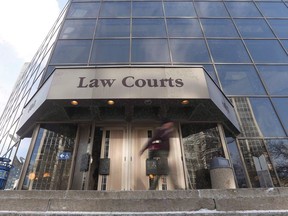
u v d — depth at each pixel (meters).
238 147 7.96
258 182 7.27
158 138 5.93
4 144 10.56
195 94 6.65
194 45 10.84
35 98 7.69
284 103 8.99
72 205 3.22
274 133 8.25
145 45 10.74
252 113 8.73
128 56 10.18
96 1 13.05
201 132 7.97
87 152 7.47
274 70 9.98
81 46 10.45
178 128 7.96
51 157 7.37
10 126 11.09
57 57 9.92
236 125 8.12
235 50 10.71
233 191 3.56
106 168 7.34
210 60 10.24
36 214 3.00
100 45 10.56
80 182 7.03
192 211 3.13
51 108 7.09
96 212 3.07
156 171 7.29
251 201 3.21
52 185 6.93
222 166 6.19
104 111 8.12
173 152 7.56
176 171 7.27
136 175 7.27
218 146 7.69
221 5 13.10
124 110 8.07
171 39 11.05
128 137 7.90
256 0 13.48
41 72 10.31
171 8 12.84
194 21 12.07
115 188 7.05
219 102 7.36
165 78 6.90
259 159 7.70
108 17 12.06
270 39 11.27
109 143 7.80
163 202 3.22
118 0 13.18
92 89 6.61
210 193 3.53
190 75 7.03
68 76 6.86
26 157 7.27
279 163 7.61
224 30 11.63
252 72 9.88
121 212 3.07
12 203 3.25
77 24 11.54
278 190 3.58
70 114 7.81
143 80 6.83
